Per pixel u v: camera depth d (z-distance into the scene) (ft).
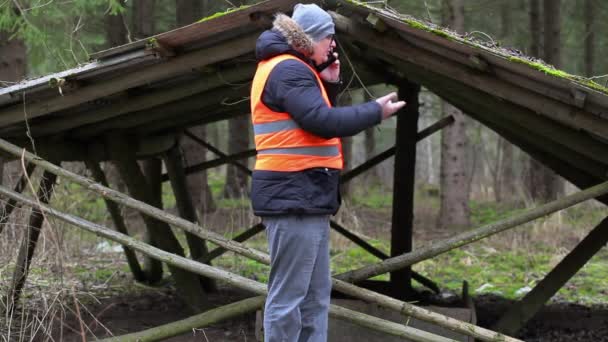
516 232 36.32
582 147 12.66
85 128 17.70
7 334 15.38
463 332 12.00
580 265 14.75
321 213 10.00
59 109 14.51
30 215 15.80
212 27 12.19
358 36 12.45
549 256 31.22
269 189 9.93
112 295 21.98
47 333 14.55
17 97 14.26
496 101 13.12
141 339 13.55
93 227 13.34
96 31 31.86
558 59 40.24
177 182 21.44
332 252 32.04
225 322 18.43
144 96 15.29
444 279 27.09
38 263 17.03
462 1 36.40
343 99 28.76
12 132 16.34
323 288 10.72
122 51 12.84
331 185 10.14
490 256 31.68
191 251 21.90
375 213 46.42
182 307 20.49
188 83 14.80
